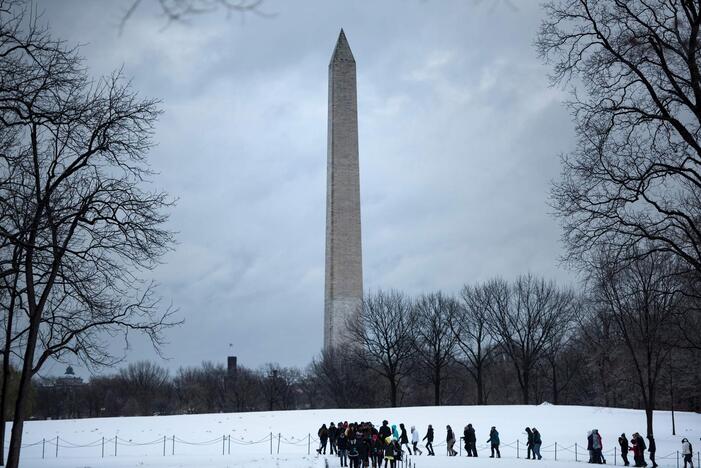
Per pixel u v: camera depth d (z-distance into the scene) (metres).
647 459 43.28
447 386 104.62
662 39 24.98
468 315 84.19
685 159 25.50
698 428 53.34
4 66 23.25
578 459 43.12
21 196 24.66
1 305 28.17
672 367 56.38
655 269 46.41
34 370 27.30
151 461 38.19
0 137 25.33
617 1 25.17
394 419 55.81
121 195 28.39
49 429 53.94
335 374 80.69
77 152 27.83
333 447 42.38
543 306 81.69
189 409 113.69
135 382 119.81
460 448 42.94
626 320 63.06
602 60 25.64
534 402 99.12
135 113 28.55
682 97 24.17
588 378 89.19
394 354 82.12
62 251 26.38
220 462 36.34
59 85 25.27
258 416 57.66
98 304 28.22
